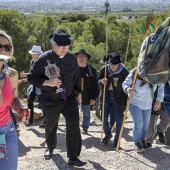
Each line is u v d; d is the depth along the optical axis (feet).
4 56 8.87
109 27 103.91
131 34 16.62
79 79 14.12
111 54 17.85
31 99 22.75
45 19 104.22
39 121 24.67
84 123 22.06
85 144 20.13
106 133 19.56
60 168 13.78
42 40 103.50
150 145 17.30
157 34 10.71
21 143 20.02
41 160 14.51
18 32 95.66
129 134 22.48
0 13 94.17
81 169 13.70
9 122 9.41
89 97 20.88
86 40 90.17
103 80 18.17
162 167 13.97
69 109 13.73
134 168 13.85
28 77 13.61
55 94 13.41
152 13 14.24
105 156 15.08
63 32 13.09
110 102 18.85
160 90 15.37
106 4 16.78
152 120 17.26
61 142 20.53
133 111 15.48
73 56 13.53
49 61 13.29
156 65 10.53
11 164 9.32
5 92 9.05
